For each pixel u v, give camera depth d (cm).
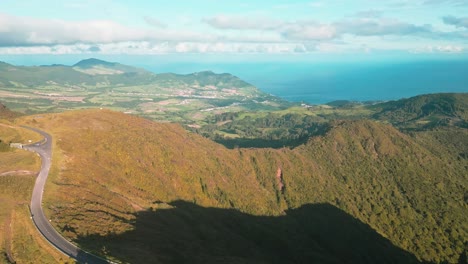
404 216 19662
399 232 18675
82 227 8956
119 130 17375
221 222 14688
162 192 14738
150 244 9175
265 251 13500
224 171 19350
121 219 10319
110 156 14912
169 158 17238
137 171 14962
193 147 19888
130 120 19762
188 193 16150
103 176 13238
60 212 9500
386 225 19075
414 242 18175
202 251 10206
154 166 16262
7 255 7325
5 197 9831
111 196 11775
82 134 15800
